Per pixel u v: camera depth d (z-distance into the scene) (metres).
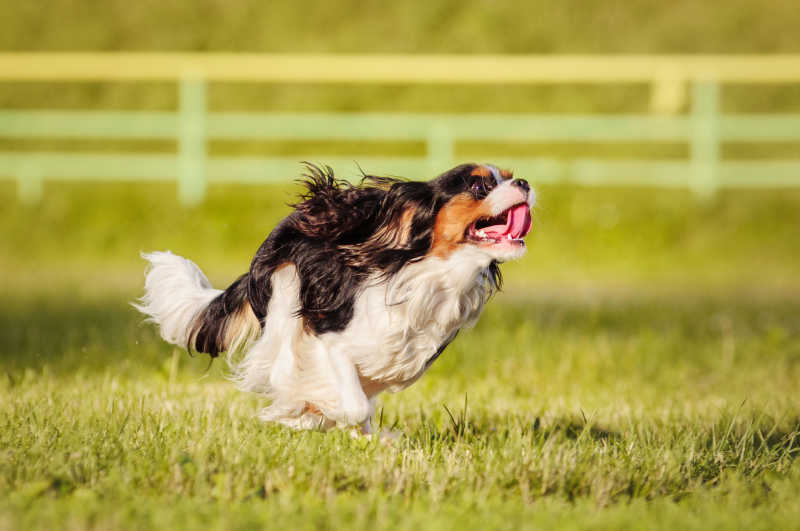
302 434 5.71
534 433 6.02
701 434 6.11
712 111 21.52
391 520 4.25
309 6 26.19
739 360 9.93
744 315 13.10
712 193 21.61
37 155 23.22
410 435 6.19
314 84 24.77
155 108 24.30
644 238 20.39
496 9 26.12
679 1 26.59
